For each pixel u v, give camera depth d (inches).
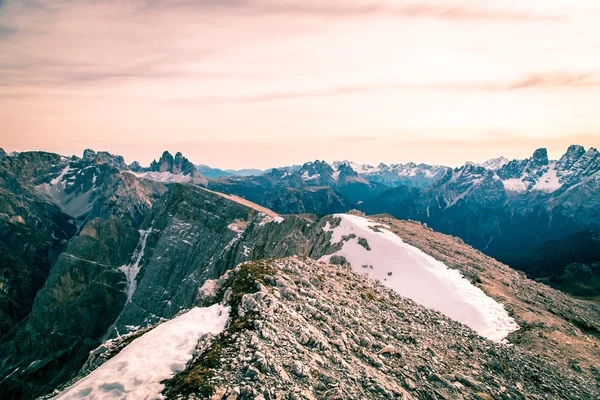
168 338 988.6
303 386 789.9
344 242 3464.6
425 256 2903.5
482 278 2635.3
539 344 1659.7
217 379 776.9
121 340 1334.9
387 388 853.2
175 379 810.2
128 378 814.5
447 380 976.9
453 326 1451.8
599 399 1136.8
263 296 1154.7
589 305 2605.8
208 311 1184.2
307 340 966.4
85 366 1306.6
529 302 2369.6
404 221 4458.7
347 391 800.3
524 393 1040.8
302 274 1477.6
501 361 1216.8
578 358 1530.5
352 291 1502.2
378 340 1115.3
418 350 1122.0
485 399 942.4
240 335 948.6
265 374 800.3
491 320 1952.5
